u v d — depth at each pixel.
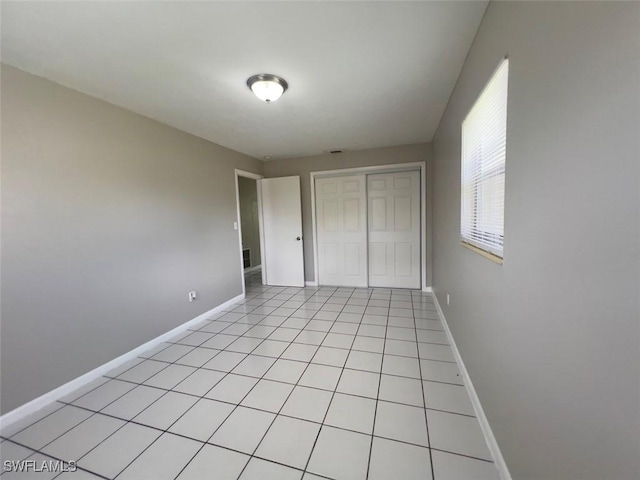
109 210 2.25
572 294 0.70
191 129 2.99
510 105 1.09
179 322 2.92
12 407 1.66
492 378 1.35
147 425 1.59
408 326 2.88
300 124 2.91
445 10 1.35
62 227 1.93
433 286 3.95
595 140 0.60
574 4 0.67
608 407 0.59
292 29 1.46
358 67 1.85
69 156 1.98
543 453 0.87
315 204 4.57
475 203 1.75
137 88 2.04
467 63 1.75
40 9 1.25
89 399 1.85
